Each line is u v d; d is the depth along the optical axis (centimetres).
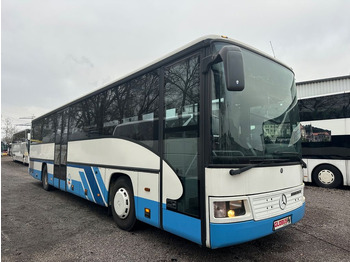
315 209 592
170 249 373
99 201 532
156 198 370
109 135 510
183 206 324
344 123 811
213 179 288
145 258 345
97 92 574
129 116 454
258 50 365
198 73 323
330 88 1352
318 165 859
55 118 822
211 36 316
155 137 384
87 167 584
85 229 469
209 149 294
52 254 362
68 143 700
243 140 312
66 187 698
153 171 379
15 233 450
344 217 530
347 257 349
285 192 343
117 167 472
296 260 339
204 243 292
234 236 283
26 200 738
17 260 345
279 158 349
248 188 301
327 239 412
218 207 284
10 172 1617
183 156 330
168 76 374
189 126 326
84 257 351
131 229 448
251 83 340
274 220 319
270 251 367
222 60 275
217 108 301
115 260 340
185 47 346
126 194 454
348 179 797
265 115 349
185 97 338
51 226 489
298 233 439
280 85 388
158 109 385
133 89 453
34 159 1044
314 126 870
